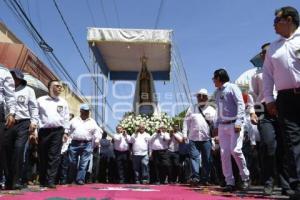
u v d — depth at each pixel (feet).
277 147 17.12
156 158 36.94
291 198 13.00
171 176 37.76
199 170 27.73
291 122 12.95
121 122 43.34
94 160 38.47
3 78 17.69
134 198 14.23
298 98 12.90
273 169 17.30
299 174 12.67
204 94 26.53
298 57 12.92
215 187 25.48
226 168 19.44
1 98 17.42
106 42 45.65
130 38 44.88
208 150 26.50
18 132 19.79
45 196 15.28
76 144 29.66
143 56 51.34
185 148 36.63
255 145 26.32
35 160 27.86
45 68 42.88
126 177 39.01
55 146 22.62
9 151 19.79
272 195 17.13
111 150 39.88
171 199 14.28
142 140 37.27
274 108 13.85
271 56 13.58
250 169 28.71
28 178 28.07
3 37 43.45
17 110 19.89
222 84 19.24
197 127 26.35
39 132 22.77
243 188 19.54
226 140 19.26
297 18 13.58
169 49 47.98
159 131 37.19
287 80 13.02
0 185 20.47
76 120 30.01
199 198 14.90
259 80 17.70
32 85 34.17
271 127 17.13
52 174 22.40
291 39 13.33
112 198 14.05
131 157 38.55
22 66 35.91
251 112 18.07
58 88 23.31
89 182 35.73
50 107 22.84
